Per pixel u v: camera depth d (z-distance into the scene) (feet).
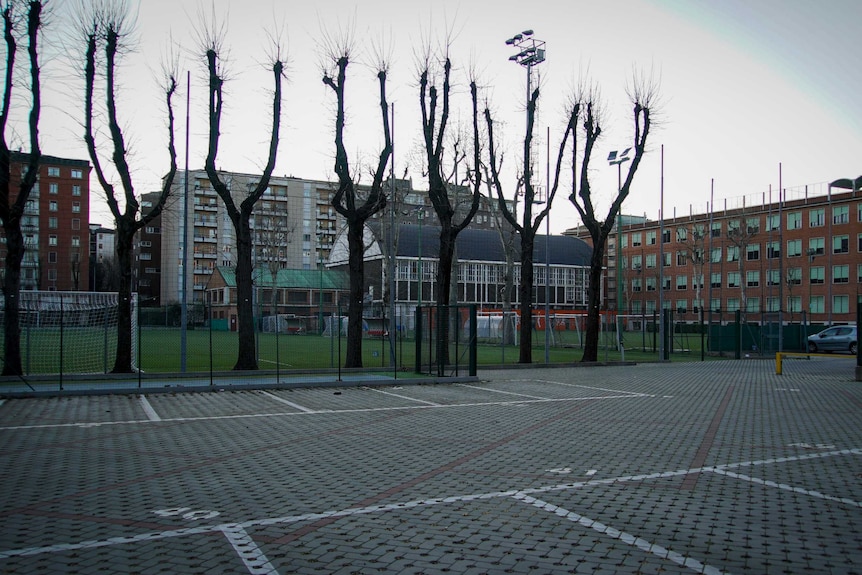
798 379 76.84
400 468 29.94
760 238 249.96
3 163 64.28
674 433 39.42
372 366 84.28
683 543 19.75
